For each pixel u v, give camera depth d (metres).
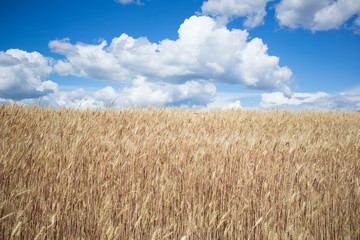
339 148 4.58
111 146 3.71
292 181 3.36
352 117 9.26
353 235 2.89
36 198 2.80
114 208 2.76
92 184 3.00
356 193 3.17
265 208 3.04
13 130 4.36
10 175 2.92
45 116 5.64
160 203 2.86
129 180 3.18
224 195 3.11
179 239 2.73
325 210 3.14
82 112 6.32
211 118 6.94
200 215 2.77
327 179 3.78
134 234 2.74
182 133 4.60
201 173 3.24
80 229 2.74
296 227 2.96
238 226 2.74
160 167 3.42
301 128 6.45
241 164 3.72
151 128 5.17
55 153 3.56
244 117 6.91
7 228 2.48
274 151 4.09
